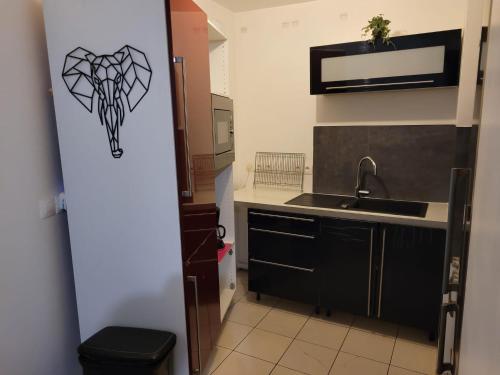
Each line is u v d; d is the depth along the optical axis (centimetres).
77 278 179
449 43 222
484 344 57
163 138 158
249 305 293
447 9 247
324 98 296
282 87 313
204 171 199
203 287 202
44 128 166
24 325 156
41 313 167
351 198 291
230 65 317
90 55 157
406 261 234
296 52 302
